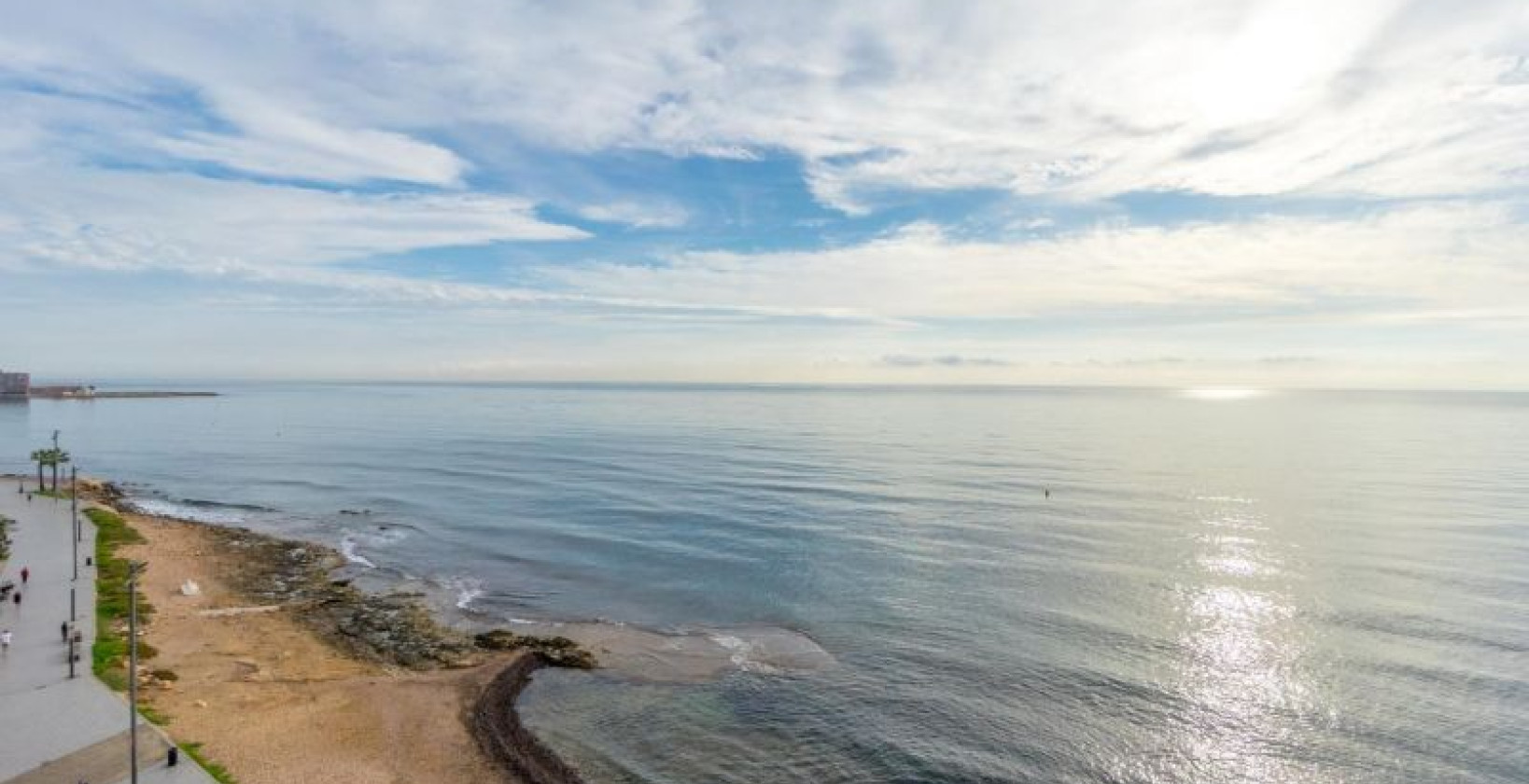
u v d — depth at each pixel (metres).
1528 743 35.28
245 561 67.25
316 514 90.19
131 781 29.52
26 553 63.91
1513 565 61.56
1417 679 41.72
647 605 55.72
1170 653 46.00
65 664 39.75
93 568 59.41
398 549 72.94
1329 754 35.25
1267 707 39.34
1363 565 62.59
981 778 33.62
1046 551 68.69
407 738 35.69
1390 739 36.16
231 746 33.62
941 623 51.44
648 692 41.66
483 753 34.72
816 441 173.12
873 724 38.12
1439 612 51.09
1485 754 34.56
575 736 36.88
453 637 49.00
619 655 46.50
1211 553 67.12
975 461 132.25
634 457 139.75
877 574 62.19
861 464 128.50
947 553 68.38
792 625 51.31
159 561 64.31
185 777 29.97
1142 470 119.50
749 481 109.56
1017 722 38.28
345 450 157.88
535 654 45.84
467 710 38.66
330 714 37.59
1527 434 191.25
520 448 158.62
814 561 66.12
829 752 35.66
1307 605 53.25
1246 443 165.50
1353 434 193.50
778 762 34.91
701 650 47.38
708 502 92.75
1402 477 111.56
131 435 195.38
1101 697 40.75
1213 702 40.00
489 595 58.34
